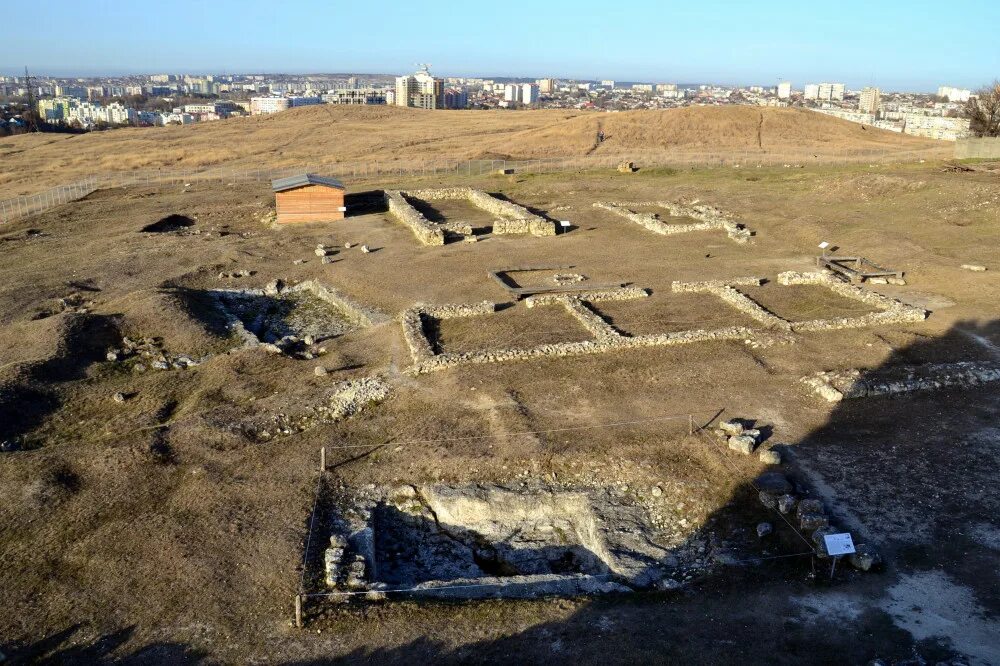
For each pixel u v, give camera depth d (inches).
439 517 598.9
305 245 1454.2
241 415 732.7
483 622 462.9
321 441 685.3
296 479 622.2
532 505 598.9
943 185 1576.0
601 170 2416.3
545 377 801.6
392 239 1473.9
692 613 468.4
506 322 985.5
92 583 500.7
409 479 625.6
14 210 1904.5
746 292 1102.4
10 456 658.8
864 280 1133.7
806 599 476.7
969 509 561.0
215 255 1385.3
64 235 1606.8
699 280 1152.8
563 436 676.1
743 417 710.5
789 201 1720.0
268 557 524.7
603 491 607.2
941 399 740.0
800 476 610.5
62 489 609.6
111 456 656.4
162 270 1293.1
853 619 455.5
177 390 834.8
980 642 431.5
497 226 1498.5
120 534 551.8
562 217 1660.9
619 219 1630.2
